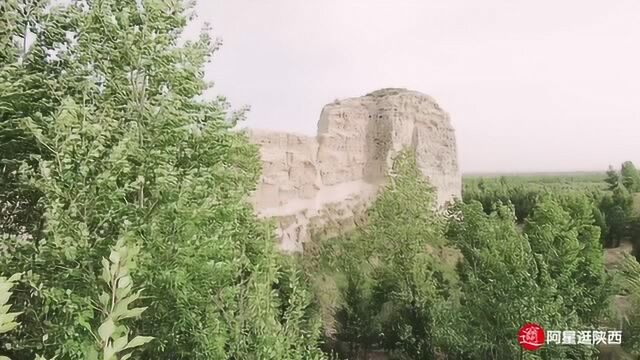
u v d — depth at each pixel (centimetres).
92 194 783
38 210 1014
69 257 714
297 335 1172
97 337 457
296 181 4844
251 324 963
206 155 1150
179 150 1065
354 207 5141
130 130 949
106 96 995
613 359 2236
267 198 4522
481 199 6531
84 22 948
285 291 1498
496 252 1936
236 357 931
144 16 978
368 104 5712
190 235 875
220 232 980
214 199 1023
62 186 769
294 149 4947
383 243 3122
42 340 770
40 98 965
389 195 3281
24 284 882
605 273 2680
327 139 5266
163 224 873
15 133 912
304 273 3178
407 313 2662
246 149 1723
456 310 2138
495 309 1855
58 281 764
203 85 1115
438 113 5959
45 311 736
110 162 803
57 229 727
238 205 1177
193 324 916
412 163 3481
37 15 993
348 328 2755
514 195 6275
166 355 1012
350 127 5500
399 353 2581
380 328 2720
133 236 782
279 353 929
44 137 762
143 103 990
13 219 1068
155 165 918
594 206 4453
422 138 5684
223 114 1170
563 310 2005
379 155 5478
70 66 997
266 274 1108
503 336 1820
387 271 2983
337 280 3709
